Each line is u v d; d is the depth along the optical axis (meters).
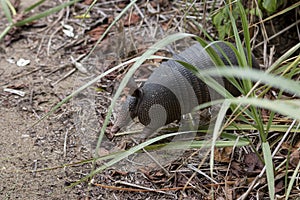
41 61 2.95
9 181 2.24
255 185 2.15
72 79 2.82
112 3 3.31
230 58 2.37
